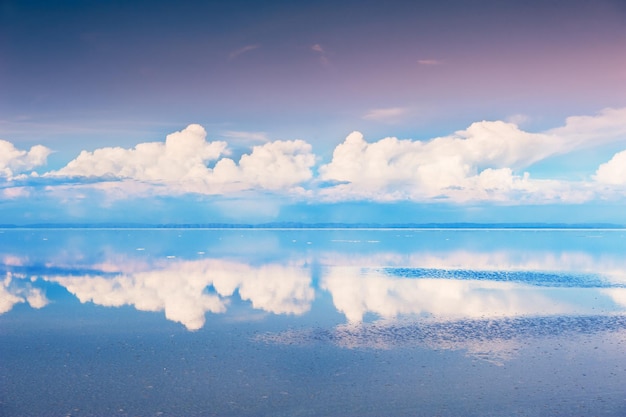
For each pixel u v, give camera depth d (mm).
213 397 9758
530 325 15500
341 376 10883
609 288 23375
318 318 16734
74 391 10008
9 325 15875
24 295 22047
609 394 9914
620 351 12664
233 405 9398
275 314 17484
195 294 22188
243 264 36062
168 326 15648
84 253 47219
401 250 51312
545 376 10891
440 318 16609
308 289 23469
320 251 50156
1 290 23547
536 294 21578
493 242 68812
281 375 10938
